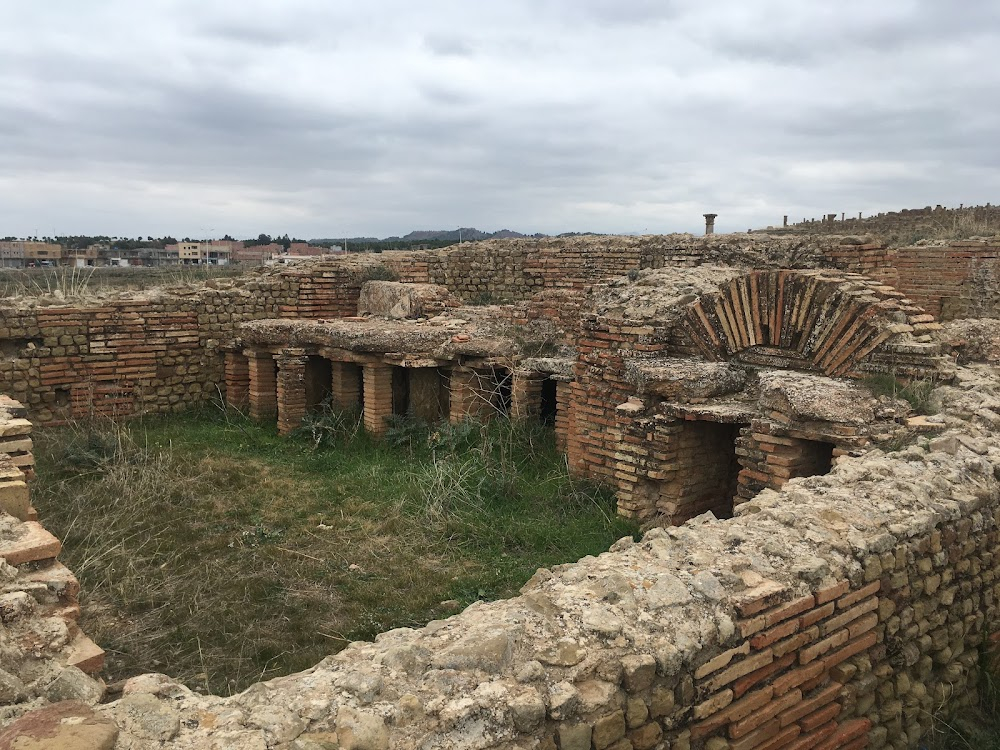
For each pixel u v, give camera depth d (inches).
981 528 198.2
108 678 193.9
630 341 320.2
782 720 145.7
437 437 408.2
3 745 91.0
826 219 1160.8
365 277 625.0
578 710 116.3
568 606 137.0
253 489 353.7
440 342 424.5
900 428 241.4
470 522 302.8
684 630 132.1
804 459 257.3
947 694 187.0
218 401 534.9
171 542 285.9
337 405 466.0
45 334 472.4
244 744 100.3
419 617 233.9
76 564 257.1
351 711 108.7
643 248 597.0
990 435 233.5
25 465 243.3
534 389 409.1
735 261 533.0
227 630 222.4
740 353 312.3
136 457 383.2
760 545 161.5
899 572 173.0
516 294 690.8
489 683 115.6
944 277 733.3
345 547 285.4
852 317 279.3
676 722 129.3
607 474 330.3
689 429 297.3
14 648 126.1
